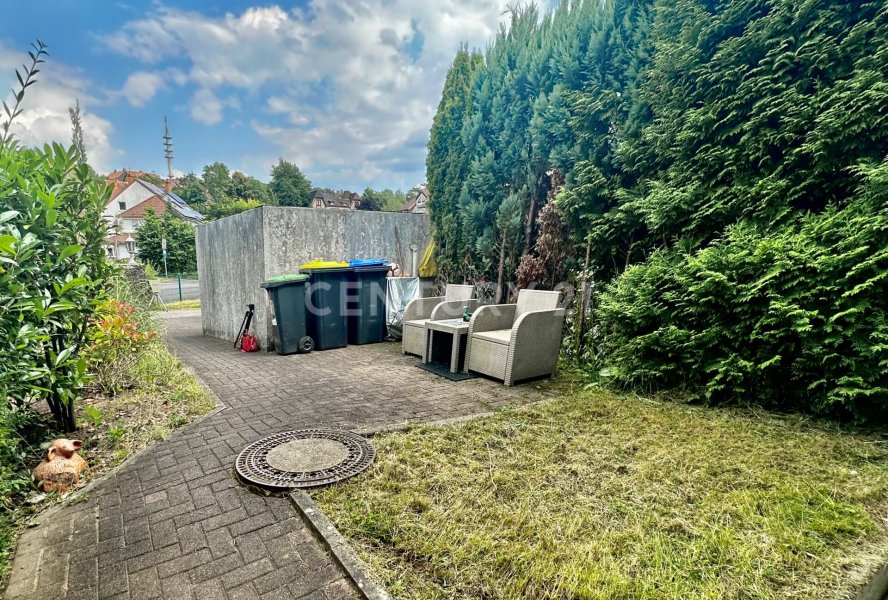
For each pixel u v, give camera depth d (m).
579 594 1.32
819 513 1.68
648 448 2.33
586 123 4.41
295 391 3.65
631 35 4.26
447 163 6.65
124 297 4.59
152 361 4.30
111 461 2.33
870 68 2.62
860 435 2.39
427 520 1.71
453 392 3.58
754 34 3.12
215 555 1.56
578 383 3.80
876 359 2.34
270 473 2.11
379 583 1.39
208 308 7.71
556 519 1.70
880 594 1.47
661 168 3.94
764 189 3.00
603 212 4.30
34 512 1.85
